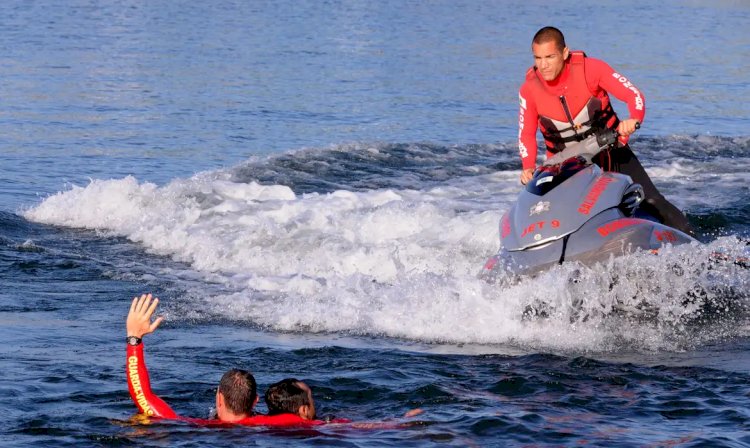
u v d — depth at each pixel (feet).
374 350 71.41
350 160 143.84
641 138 157.28
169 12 440.86
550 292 74.95
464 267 93.40
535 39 78.64
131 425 54.44
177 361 69.05
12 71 250.98
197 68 264.93
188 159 157.89
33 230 114.21
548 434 52.49
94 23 386.32
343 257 96.99
